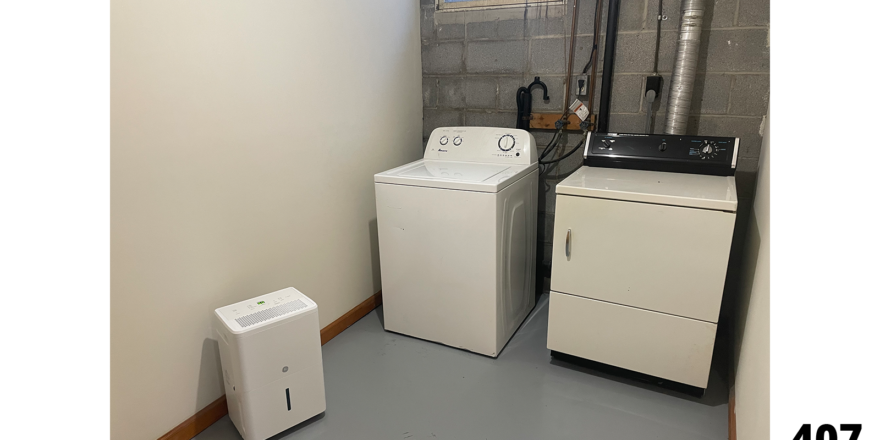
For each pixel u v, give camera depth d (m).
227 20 1.64
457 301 2.17
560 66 2.42
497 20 2.50
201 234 1.66
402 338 2.35
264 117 1.82
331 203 2.23
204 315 1.71
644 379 1.99
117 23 1.33
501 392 1.95
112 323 1.44
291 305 1.72
